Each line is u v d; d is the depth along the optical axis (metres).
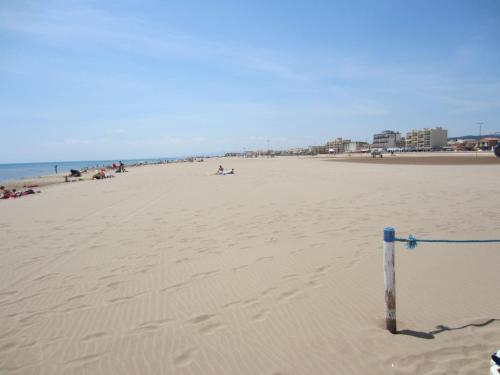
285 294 4.58
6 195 19.38
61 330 3.87
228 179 26.27
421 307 4.07
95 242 7.88
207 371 3.04
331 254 6.23
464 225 8.16
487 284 4.68
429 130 175.88
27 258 6.81
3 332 3.87
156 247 7.22
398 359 3.06
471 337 3.38
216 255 6.46
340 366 3.01
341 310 4.07
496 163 38.22
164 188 20.53
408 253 6.22
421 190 15.21
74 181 33.38
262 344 3.41
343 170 33.22
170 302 4.49
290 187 18.28
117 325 3.93
